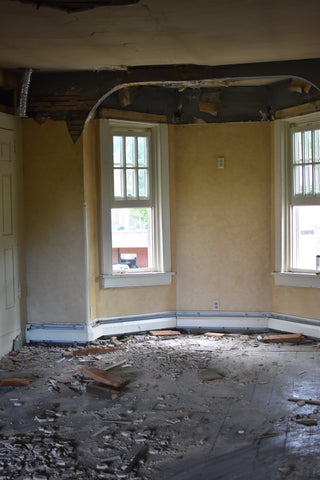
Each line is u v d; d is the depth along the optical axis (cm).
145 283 556
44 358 473
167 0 279
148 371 434
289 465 279
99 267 539
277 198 545
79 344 512
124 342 528
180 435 314
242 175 558
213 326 567
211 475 271
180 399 371
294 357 467
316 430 318
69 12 301
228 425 327
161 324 566
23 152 508
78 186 503
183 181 563
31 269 516
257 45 380
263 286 562
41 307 518
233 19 315
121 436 314
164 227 561
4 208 476
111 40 368
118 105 529
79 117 496
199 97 551
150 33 348
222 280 566
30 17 312
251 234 561
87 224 512
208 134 559
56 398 377
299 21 321
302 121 527
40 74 495
